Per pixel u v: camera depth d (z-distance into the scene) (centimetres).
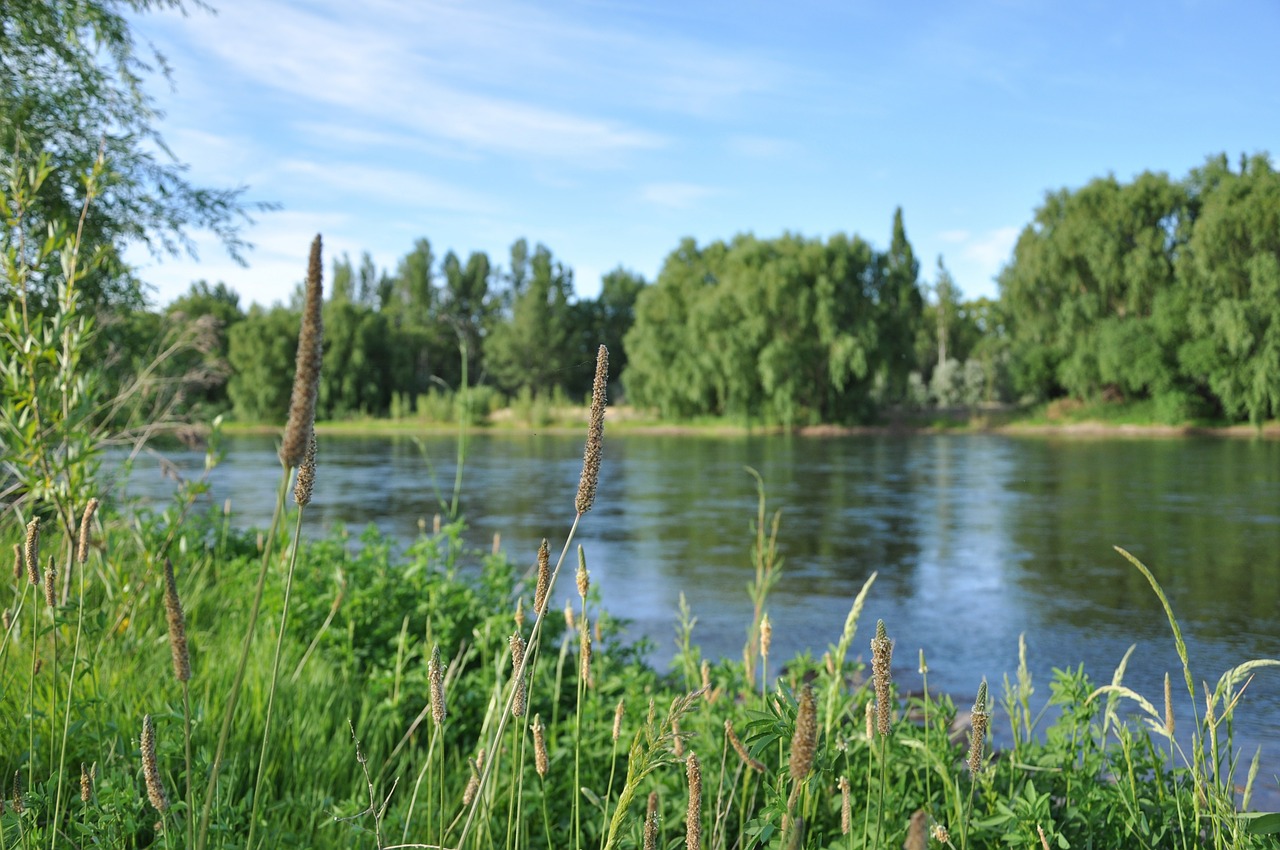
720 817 201
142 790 262
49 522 521
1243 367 4569
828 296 5322
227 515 796
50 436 420
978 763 191
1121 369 5088
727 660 435
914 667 742
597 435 149
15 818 218
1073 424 5441
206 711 326
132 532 546
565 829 302
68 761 291
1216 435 4697
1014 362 6062
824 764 202
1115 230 5056
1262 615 914
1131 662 748
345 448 4375
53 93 895
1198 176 5069
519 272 11012
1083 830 275
